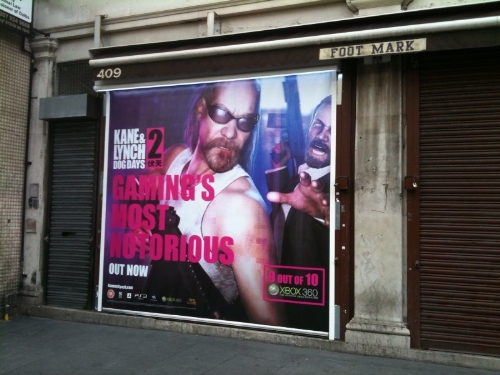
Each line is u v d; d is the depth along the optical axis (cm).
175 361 531
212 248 640
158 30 705
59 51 775
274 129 616
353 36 533
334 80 591
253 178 623
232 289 626
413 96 559
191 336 626
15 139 752
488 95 533
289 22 629
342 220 577
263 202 616
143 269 680
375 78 574
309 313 587
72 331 655
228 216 633
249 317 616
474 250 527
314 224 589
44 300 749
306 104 603
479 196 530
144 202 685
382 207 562
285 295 598
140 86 688
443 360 521
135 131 698
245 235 623
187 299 651
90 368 514
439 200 545
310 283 588
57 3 768
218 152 645
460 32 502
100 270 706
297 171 601
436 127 551
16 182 754
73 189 744
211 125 652
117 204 702
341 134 583
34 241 756
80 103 711
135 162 695
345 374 489
